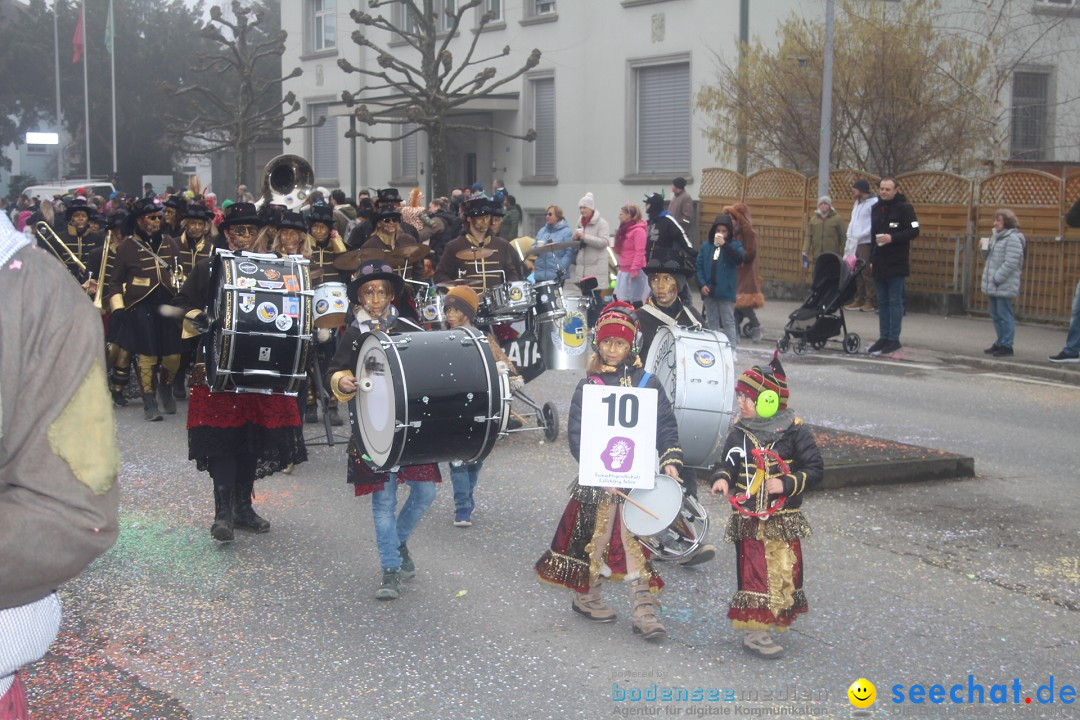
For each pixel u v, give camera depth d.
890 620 5.66
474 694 4.80
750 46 23.14
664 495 5.23
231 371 6.34
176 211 12.52
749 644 5.21
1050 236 16.48
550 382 13.11
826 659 5.18
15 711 2.05
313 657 5.21
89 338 1.94
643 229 14.19
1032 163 24.17
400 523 6.20
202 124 39.81
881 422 10.60
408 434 5.43
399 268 9.90
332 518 7.60
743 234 15.58
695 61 25.19
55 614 2.06
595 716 4.57
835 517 7.41
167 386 11.15
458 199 18.80
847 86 20.67
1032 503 7.82
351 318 9.79
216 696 4.78
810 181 20.62
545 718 4.55
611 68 27.31
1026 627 5.58
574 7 28.14
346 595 6.08
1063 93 25.81
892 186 14.40
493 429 5.64
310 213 10.47
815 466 5.11
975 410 11.20
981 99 20.73
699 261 14.01
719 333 6.88
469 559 6.70
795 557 5.15
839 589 6.10
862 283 18.73
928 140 20.89
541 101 29.80
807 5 24.00
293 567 6.56
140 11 63.44
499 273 9.76
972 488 8.22
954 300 18.03
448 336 5.69
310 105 38.81
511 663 5.14
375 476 5.93
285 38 36.69
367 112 26.67
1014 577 6.30
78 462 1.89
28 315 1.88
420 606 5.91
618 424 5.16
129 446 9.77
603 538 5.34
